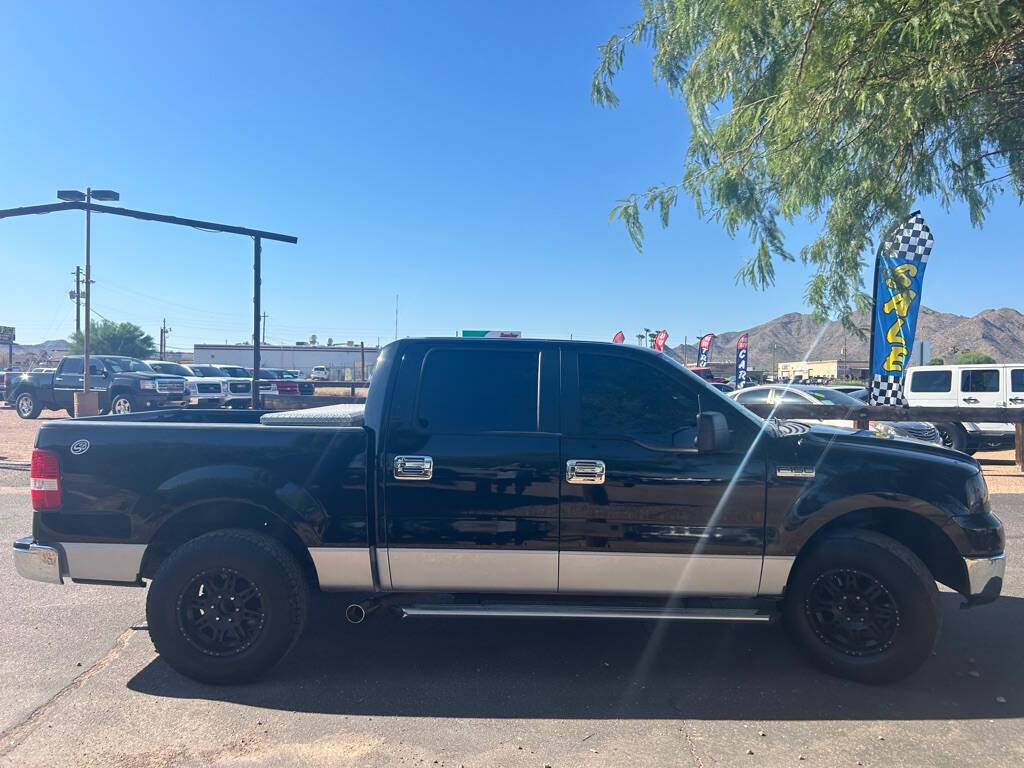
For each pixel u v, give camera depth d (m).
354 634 5.01
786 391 14.48
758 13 6.13
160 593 4.11
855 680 4.17
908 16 5.47
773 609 4.41
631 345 4.43
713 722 3.73
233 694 4.05
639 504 4.13
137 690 4.10
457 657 4.60
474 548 4.15
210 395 21.39
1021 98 6.52
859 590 4.16
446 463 4.16
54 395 23.05
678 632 5.07
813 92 5.98
